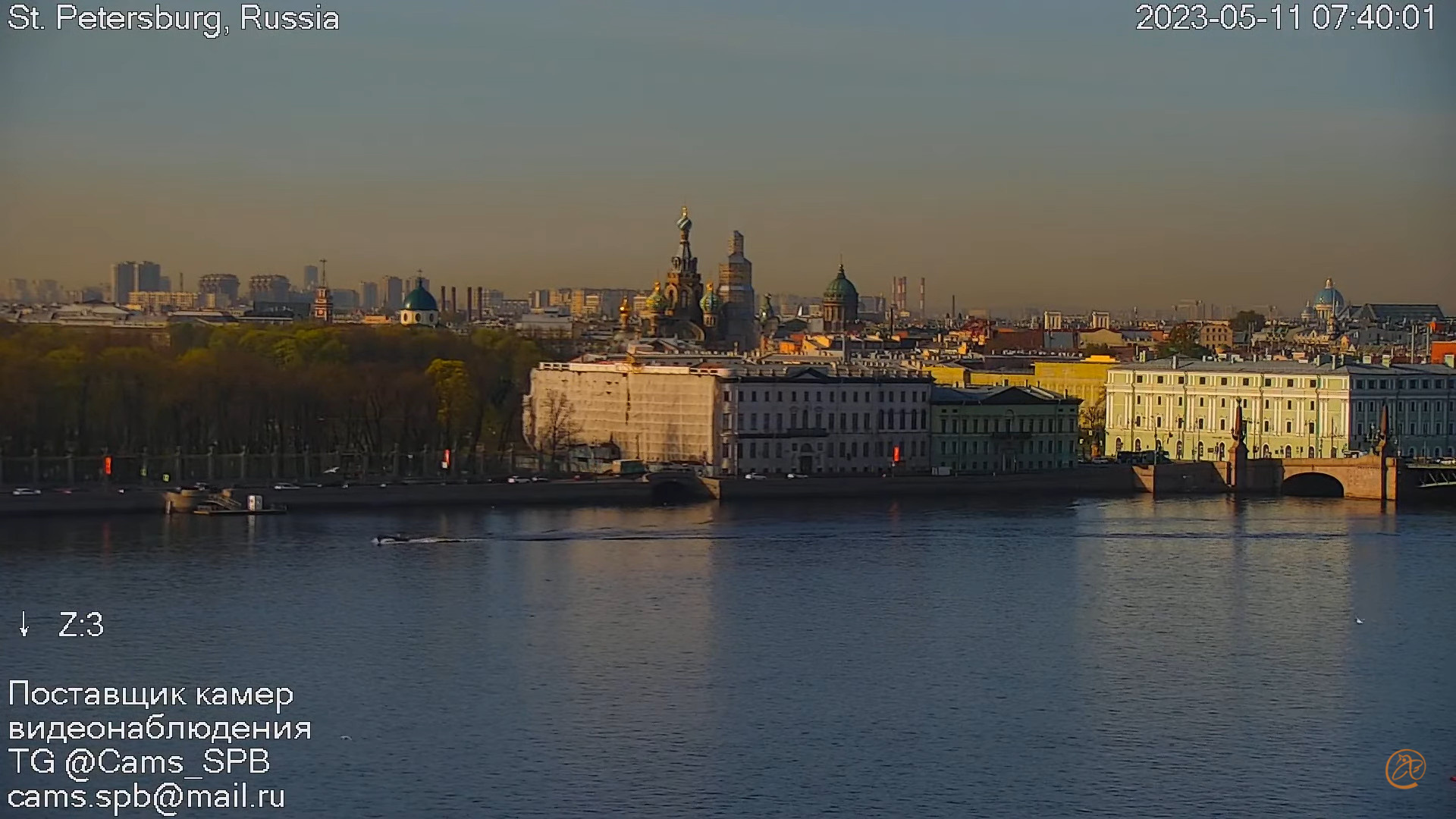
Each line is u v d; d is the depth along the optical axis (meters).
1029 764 198.50
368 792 188.75
